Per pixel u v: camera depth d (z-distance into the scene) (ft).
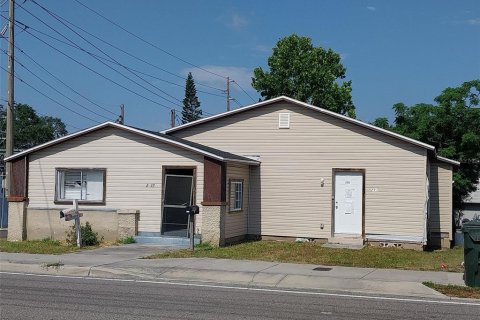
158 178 66.85
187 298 35.60
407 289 40.04
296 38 151.64
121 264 48.98
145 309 31.71
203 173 65.31
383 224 69.51
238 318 29.73
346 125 71.36
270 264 50.19
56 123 213.87
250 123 75.05
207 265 49.03
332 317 30.66
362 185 70.49
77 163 69.10
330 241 69.92
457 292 39.09
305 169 72.69
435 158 76.43
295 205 72.84
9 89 75.15
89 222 67.36
